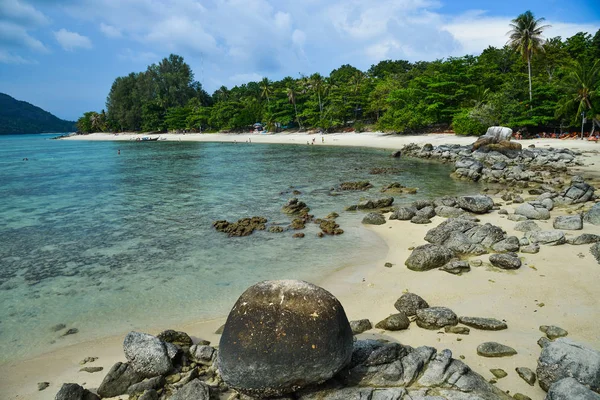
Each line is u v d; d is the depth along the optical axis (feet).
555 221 53.67
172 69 493.36
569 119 192.34
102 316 37.70
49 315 38.29
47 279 47.16
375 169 133.39
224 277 45.83
